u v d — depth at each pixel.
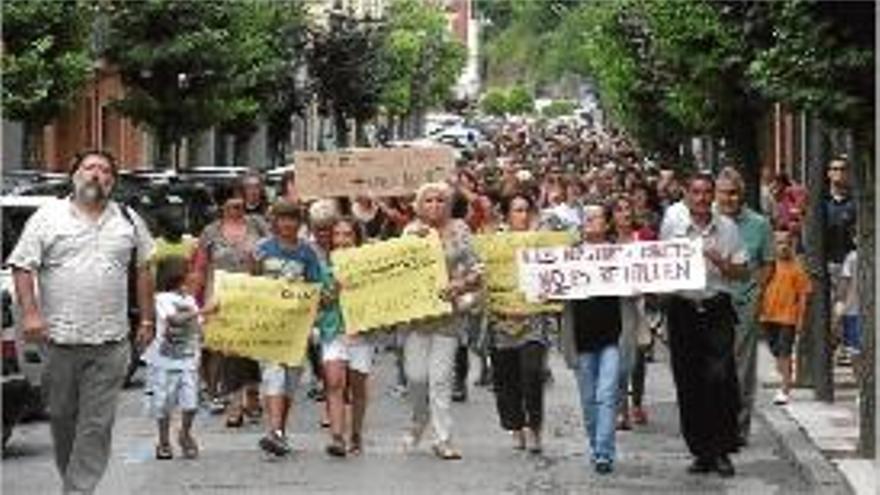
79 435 12.52
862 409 15.70
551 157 60.00
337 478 15.34
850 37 14.07
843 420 18.19
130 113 40.28
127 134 51.53
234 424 18.38
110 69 40.03
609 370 15.60
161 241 22.58
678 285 15.31
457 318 16.31
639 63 44.50
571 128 107.56
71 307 12.31
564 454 16.64
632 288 15.42
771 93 14.77
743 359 16.77
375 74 65.00
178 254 19.45
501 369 16.64
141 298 12.68
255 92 47.25
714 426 15.43
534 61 149.38
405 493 14.61
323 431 18.09
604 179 31.11
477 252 16.36
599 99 105.06
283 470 15.75
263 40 45.09
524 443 16.86
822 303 19.50
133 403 20.02
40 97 30.30
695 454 15.56
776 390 20.69
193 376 16.28
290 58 54.97
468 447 17.03
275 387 16.50
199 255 18.89
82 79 31.48
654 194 26.39
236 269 18.83
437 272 16.20
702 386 15.35
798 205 26.86
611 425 15.60
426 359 16.41
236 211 18.94
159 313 16.09
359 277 16.28
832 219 21.55
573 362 15.84
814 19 14.10
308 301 16.48
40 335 12.30
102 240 12.35
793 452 16.19
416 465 16.02
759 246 16.39
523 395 16.64
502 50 153.88
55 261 12.31
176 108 40.16
